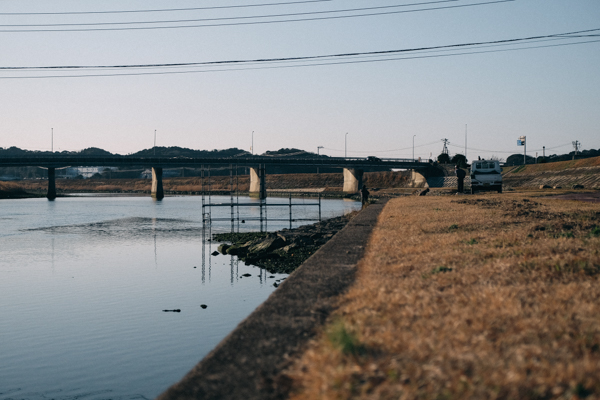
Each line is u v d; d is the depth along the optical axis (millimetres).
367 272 10641
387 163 161500
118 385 12047
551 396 4004
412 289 8141
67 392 11680
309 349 5438
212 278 26219
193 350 14469
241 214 80375
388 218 26219
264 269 28406
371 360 4820
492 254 11266
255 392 4754
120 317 18484
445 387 4121
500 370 4336
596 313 5918
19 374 12867
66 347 14977
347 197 146125
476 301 6855
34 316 18859
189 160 150125
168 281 25672
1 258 34812
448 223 19828
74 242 44125
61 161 140875
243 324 6984
